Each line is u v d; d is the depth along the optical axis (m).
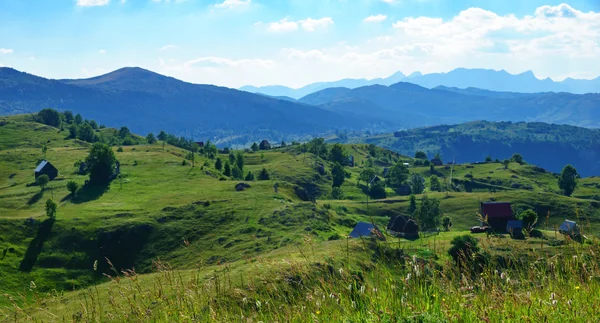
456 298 8.38
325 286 8.96
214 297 9.13
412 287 8.77
